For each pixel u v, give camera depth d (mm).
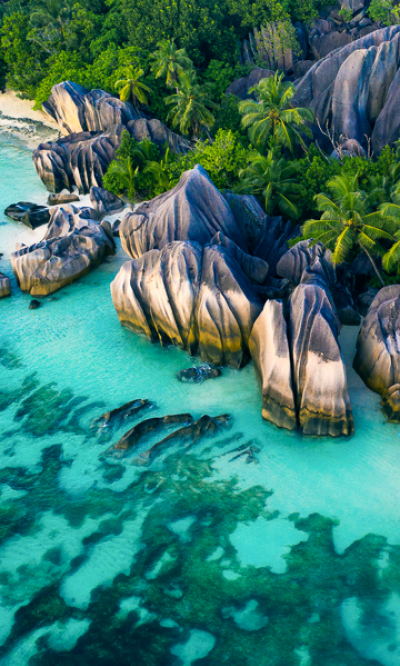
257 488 24828
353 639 19500
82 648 19703
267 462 25891
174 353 32781
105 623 20453
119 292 33219
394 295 28109
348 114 48000
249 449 26531
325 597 20797
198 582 21547
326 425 26438
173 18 56562
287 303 28609
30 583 21844
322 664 18828
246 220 38250
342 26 64250
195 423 27125
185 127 50625
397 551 22078
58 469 26344
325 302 26766
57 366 32250
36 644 19906
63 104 54344
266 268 33844
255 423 27812
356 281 35125
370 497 24047
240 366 31125
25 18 63156
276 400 26984
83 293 38500
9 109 64625
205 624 20234
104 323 35562
